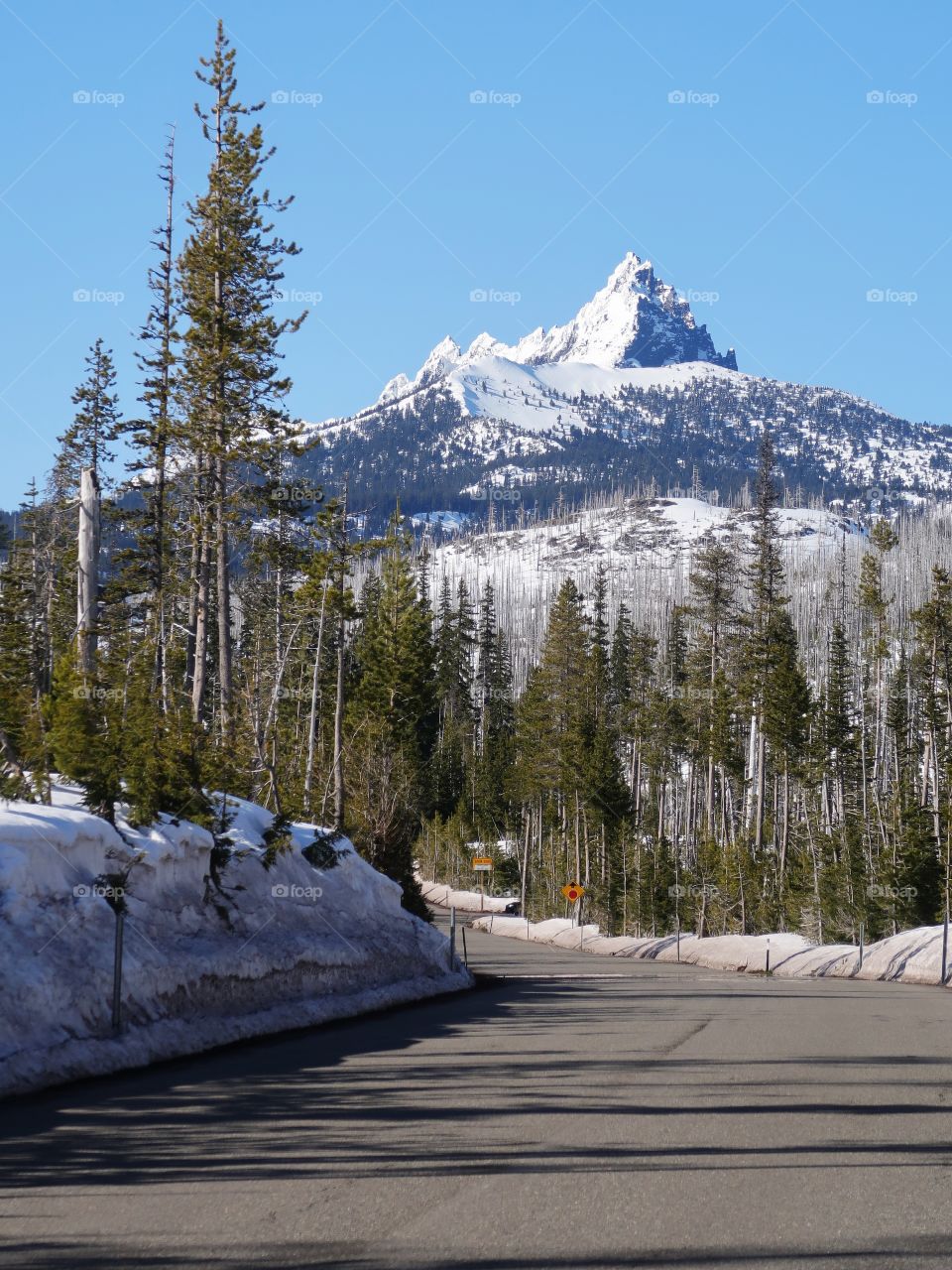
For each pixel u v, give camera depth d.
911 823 59.56
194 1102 10.29
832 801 95.19
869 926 58.09
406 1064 13.11
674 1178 7.80
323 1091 11.01
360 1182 7.56
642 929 73.94
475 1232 6.49
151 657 19.84
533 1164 8.13
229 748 22.36
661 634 172.38
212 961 15.55
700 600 91.94
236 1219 6.68
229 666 37.09
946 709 82.88
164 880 16.47
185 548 42.75
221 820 19.08
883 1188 7.66
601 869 80.50
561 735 86.44
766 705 79.56
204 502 39.75
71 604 45.28
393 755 40.34
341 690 53.38
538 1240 6.36
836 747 84.38
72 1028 12.12
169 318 42.31
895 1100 11.12
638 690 114.50
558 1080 12.10
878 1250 6.28
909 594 183.88
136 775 16.89
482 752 111.44
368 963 21.28
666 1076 12.54
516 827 100.06
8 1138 8.73
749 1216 6.89
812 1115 10.23
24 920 12.71
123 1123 9.30
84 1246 6.16
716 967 42.59
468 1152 8.48
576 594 94.19
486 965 39.34
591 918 82.38
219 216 38.22
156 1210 6.84
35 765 16.58
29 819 14.01
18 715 17.03
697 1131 9.41
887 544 108.00
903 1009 22.28
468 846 100.38
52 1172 7.72
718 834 92.75
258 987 16.72
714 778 100.38
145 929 15.02
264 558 53.41
